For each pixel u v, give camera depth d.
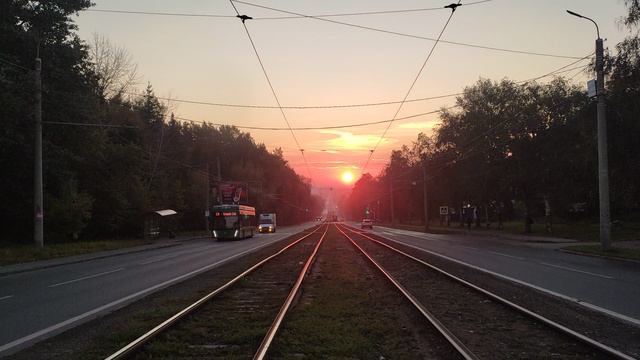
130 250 33.22
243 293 13.34
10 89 28.50
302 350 7.31
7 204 34.41
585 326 8.98
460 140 58.19
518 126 46.22
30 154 31.14
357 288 14.02
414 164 93.56
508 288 13.88
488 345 7.77
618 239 35.22
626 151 27.94
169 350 7.33
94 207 45.25
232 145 117.88
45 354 7.30
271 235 60.47
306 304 11.39
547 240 38.47
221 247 36.62
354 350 7.30
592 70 27.41
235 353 7.27
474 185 52.81
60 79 33.88
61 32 34.31
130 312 10.70
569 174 43.06
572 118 40.72
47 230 36.25
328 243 37.81
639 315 9.91
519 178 46.06
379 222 144.62
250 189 103.69
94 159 43.66
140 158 48.19
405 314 10.22
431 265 20.34
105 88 53.72
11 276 19.55
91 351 7.34
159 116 71.19
